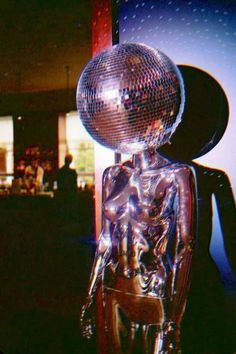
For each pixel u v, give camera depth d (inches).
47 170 508.7
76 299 176.6
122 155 93.0
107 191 75.5
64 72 358.6
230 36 86.6
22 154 519.8
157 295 69.6
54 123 502.3
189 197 68.0
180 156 90.4
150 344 75.2
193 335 90.2
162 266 70.1
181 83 66.3
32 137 513.7
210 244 88.8
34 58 305.7
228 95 87.0
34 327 145.3
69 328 143.5
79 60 311.6
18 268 229.9
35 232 319.0
